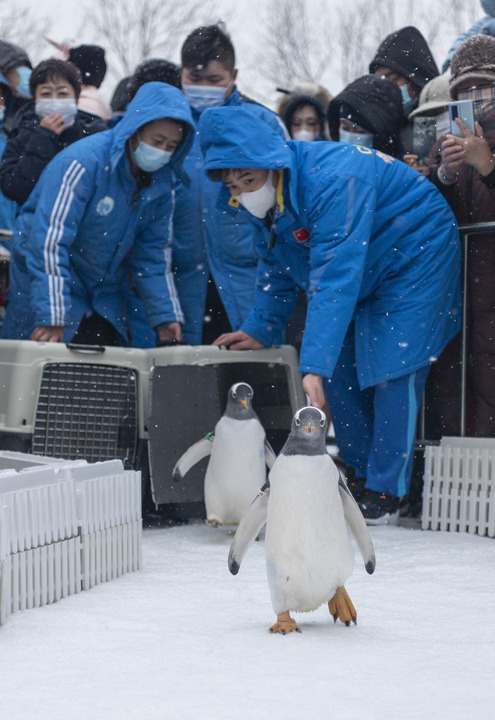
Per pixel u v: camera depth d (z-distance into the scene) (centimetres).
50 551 357
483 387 579
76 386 543
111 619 326
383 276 559
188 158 685
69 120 676
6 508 329
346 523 331
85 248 618
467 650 288
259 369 614
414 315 550
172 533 539
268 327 594
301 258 567
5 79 733
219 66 665
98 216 605
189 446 555
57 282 587
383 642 297
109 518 400
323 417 316
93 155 597
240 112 511
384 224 552
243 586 388
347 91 662
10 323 639
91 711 227
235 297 666
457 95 595
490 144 568
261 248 589
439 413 627
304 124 758
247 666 266
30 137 660
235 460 491
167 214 647
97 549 390
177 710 227
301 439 314
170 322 644
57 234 588
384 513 559
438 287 558
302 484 310
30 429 525
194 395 560
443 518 549
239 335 591
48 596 357
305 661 271
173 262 698
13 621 325
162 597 366
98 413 548
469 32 721
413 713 225
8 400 527
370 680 253
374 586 391
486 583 398
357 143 660
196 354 569
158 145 592
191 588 383
